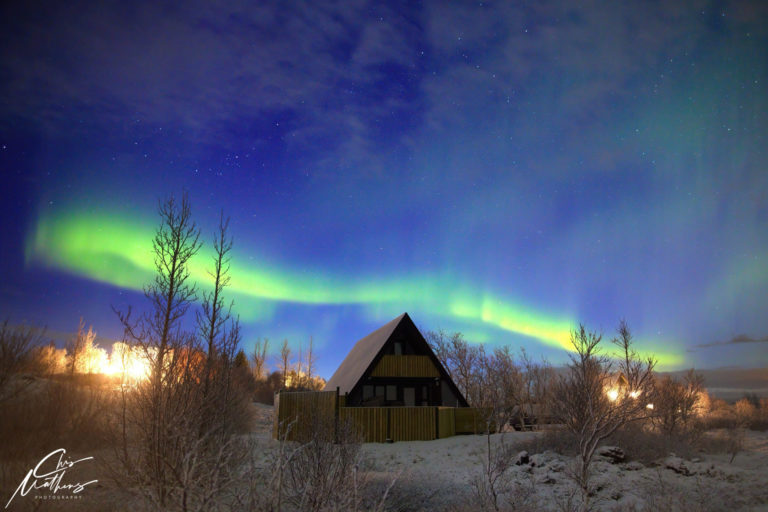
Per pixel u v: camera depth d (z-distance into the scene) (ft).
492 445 68.64
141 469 28.04
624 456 53.83
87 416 42.11
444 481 47.39
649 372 40.55
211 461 23.81
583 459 39.37
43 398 40.29
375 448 73.36
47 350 45.11
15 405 37.29
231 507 21.27
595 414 40.50
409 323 104.17
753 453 67.36
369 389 101.30
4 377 37.47
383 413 81.46
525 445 63.57
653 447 58.29
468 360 163.63
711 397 166.91
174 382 29.30
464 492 43.27
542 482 46.19
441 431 83.56
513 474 49.11
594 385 41.55
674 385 75.31
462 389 162.50
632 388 40.93
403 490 41.52
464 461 59.16
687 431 71.10
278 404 76.07
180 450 23.82
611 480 46.37
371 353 106.42
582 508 37.86
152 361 30.89
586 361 42.39
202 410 28.94
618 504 39.86
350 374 111.75
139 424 29.01
